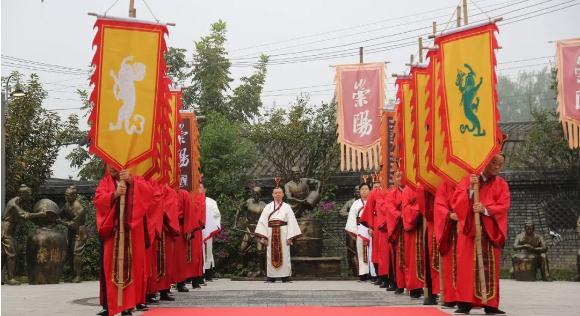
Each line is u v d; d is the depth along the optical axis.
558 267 18.98
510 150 21.28
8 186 18.44
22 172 18.64
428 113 9.29
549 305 9.84
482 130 8.45
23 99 18.80
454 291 8.61
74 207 16.66
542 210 19.25
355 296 11.55
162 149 10.63
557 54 16.20
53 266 15.79
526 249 16.89
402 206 10.97
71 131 19.88
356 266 17.89
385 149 14.35
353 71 16.86
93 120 8.33
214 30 23.42
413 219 10.66
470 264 8.34
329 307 9.34
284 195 18.81
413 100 10.16
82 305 10.18
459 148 8.54
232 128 20.36
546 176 18.97
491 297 8.31
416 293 10.88
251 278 17.91
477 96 8.55
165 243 10.95
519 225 19.38
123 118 8.40
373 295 11.78
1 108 16.34
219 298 11.22
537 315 8.29
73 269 16.58
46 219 16.05
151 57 8.55
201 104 23.28
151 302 10.34
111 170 8.35
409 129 10.98
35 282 15.69
